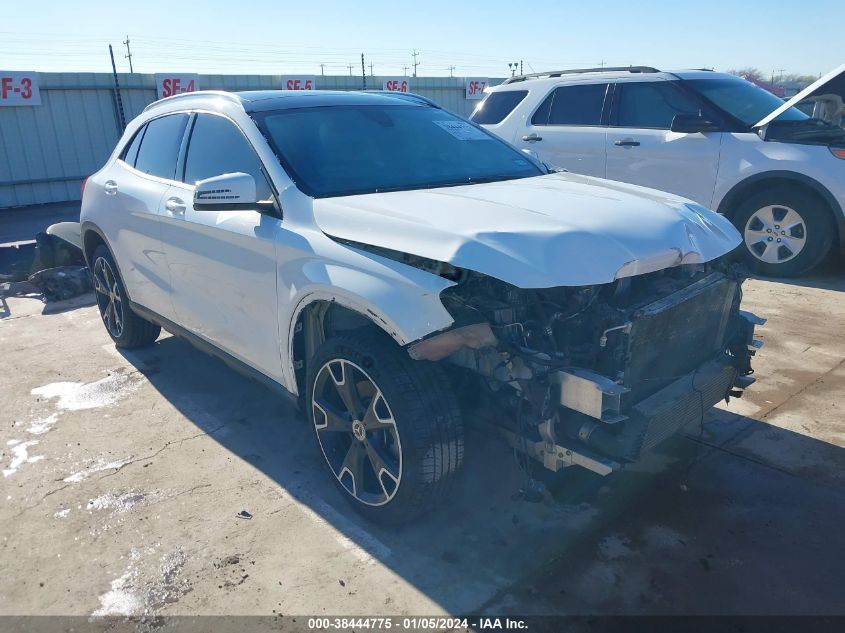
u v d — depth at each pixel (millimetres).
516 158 3996
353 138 3613
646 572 2652
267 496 3244
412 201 2951
